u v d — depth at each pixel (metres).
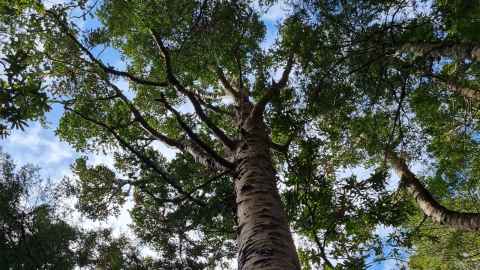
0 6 6.28
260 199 5.18
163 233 9.79
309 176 7.34
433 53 6.36
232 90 10.48
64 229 12.02
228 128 11.04
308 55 7.53
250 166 5.94
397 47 6.60
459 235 11.81
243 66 10.22
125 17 8.56
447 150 9.74
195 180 9.05
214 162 7.14
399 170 9.77
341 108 8.12
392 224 7.05
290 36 7.94
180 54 8.41
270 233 4.49
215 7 7.87
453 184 10.62
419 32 6.16
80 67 8.03
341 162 9.92
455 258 11.91
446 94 8.66
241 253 4.39
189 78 9.05
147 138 8.89
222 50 8.62
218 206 7.10
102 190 9.46
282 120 7.51
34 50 7.05
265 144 6.82
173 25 7.82
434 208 8.68
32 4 6.37
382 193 6.98
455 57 6.12
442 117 9.32
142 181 8.05
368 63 6.73
